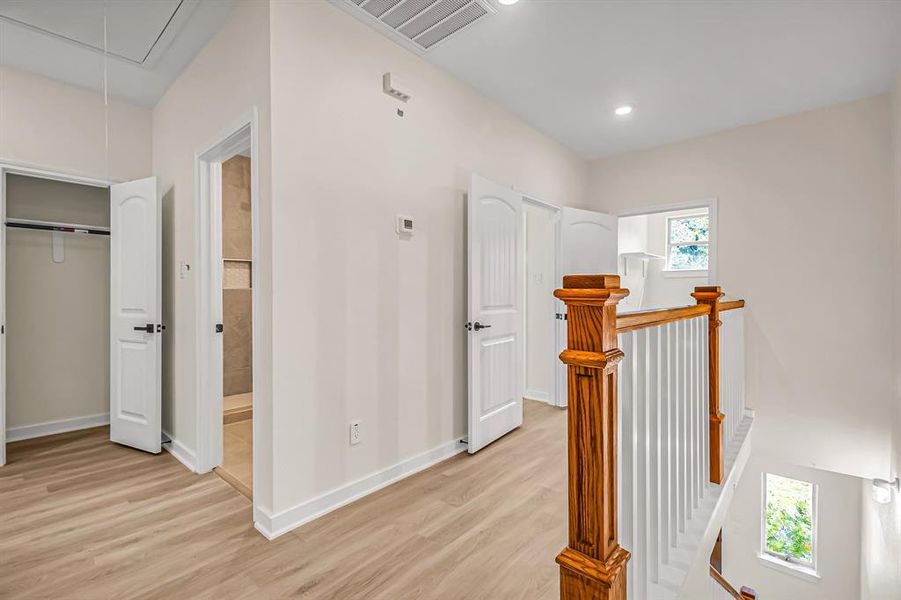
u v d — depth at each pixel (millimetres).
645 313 1218
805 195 3379
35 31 2414
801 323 3381
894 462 2943
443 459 2773
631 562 1166
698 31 2387
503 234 3186
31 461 2777
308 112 2047
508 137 3412
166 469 2645
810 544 3645
